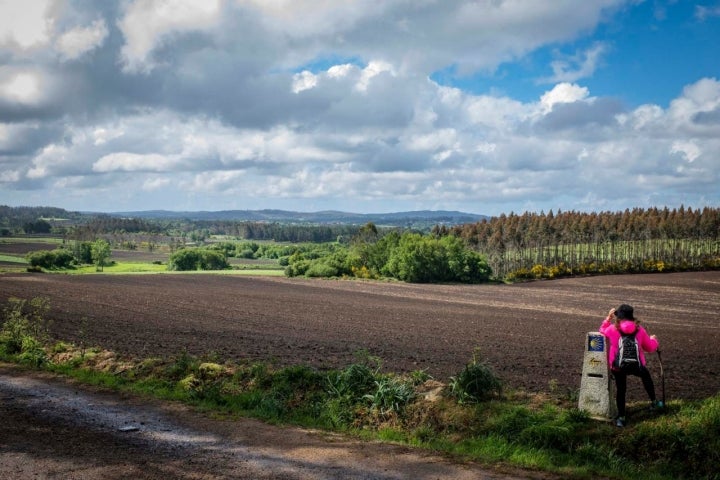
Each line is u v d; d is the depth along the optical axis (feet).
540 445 33.22
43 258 467.93
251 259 650.84
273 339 87.45
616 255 453.99
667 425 32.27
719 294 251.80
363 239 424.87
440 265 323.78
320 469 27.71
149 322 110.32
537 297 231.91
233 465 28.14
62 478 25.84
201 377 52.16
